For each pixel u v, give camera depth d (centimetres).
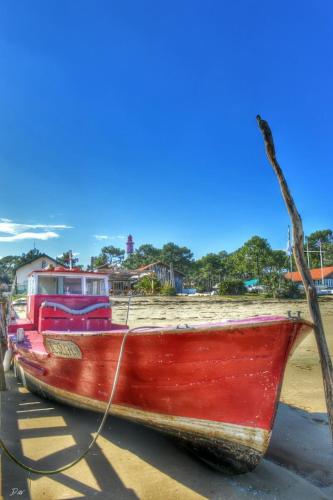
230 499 442
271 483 479
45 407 734
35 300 910
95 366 570
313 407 757
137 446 571
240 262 7225
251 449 466
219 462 498
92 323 866
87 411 691
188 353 470
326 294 5669
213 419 483
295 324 421
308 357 1204
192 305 3469
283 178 450
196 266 9956
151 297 4403
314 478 497
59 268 927
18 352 811
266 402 452
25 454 539
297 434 630
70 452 548
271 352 437
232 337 441
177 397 501
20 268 4303
